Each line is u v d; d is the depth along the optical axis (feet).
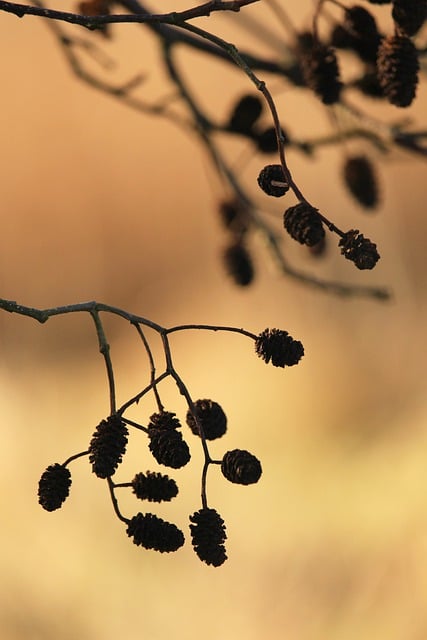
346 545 33.73
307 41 13.32
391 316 45.55
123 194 73.31
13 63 74.43
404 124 13.67
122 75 36.73
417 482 34.50
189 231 71.31
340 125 13.93
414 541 31.12
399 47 10.72
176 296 59.16
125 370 55.77
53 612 34.71
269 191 8.48
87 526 38.68
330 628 31.04
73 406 51.52
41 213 71.82
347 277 42.83
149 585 36.01
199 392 49.85
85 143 74.84
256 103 14.43
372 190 14.97
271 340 8.84
